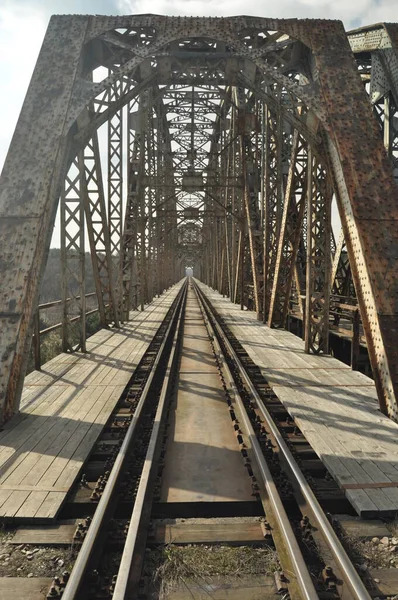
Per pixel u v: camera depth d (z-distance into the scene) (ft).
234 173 74.59
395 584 8.81
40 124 20.65
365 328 19.27
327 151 22.70
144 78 25.75
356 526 10.87
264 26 23.81
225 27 23.53
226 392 22.44
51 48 22.53
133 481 12.73
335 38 23.95
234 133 72.28
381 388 18.43
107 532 10.16
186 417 19.22
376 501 11.51
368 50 34.06
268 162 47.47
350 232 20.16
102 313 44.42
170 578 9.04
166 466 14.28
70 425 16.90
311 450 15.34
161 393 20.88
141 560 9.23
